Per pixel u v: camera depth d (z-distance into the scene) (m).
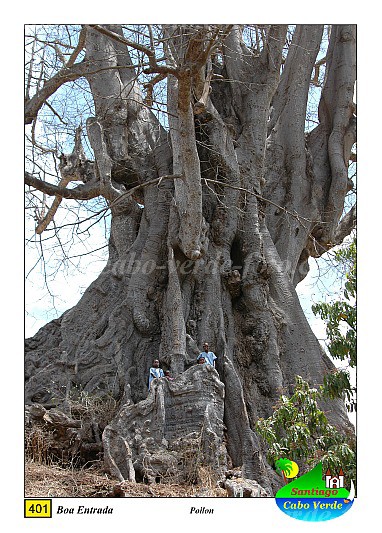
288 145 25.36
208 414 18.94
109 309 22.62
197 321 21.66
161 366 20.98
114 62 23.89
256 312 22.19
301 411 17.58
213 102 24.64
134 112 24.25
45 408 20.50
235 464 19.59
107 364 21.50
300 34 25.91
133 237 23.58
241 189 19.72
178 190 20.97
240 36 25.03
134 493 17.03
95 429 19.62
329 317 17.27
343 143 26.31
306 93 25.86
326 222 24.44
